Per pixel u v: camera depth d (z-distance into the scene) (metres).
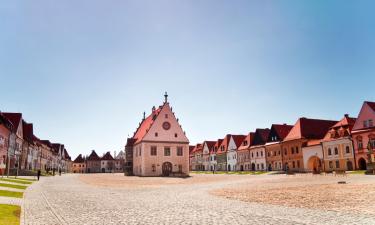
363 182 31.66
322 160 72.44
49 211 15.34
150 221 12.20
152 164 78.38
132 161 90.56
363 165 63.09
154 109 94.56
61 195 24.28
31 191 27.47
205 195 23.31
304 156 78.00
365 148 62.16
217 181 45.66
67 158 174.00
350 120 70.19
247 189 27.83
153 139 79.50
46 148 115.50
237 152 108.12
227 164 114.25
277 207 15.71
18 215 13.96
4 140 59.81
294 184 32.56
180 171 80.25
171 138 81.00
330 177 45.31
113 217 13.35
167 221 12.12
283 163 85.50
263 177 55.06
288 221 11.75
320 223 11.25
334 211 13.97
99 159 178.75
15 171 64.12
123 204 18.02
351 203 16.38
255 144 99.44
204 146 134.88
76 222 12.28
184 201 19.23
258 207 15.83
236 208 15.58
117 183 43.72
